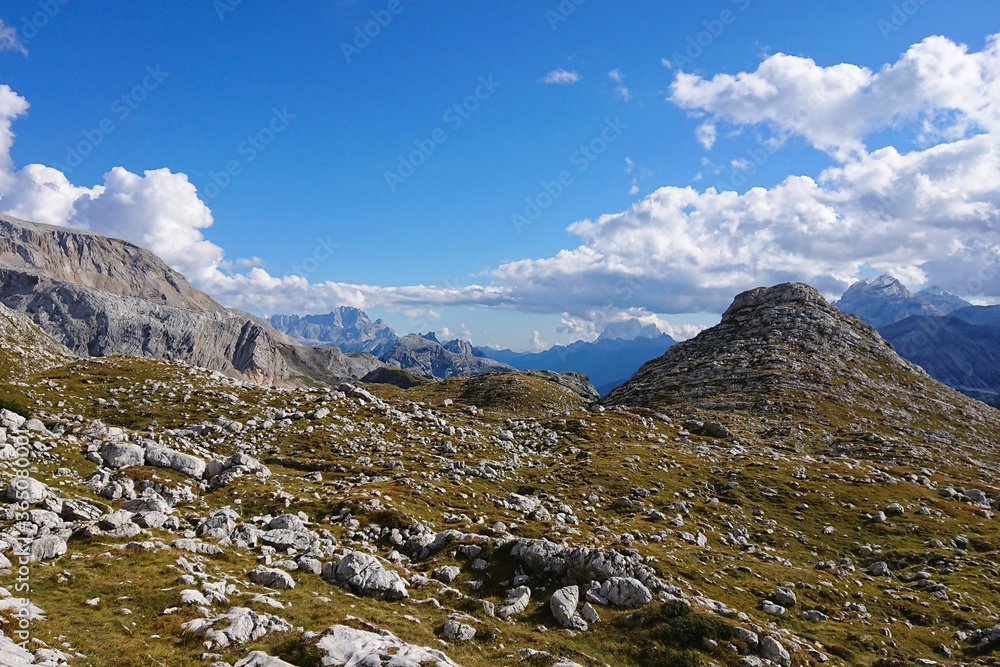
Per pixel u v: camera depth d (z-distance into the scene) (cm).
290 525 4031
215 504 4516
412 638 2519
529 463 7481
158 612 2273
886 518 5788
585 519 5516
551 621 3044
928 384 13950
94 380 9331
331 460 6625
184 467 5088
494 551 3809
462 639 2612
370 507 4706
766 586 3994
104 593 2355
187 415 8031
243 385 10156
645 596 3161
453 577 3538
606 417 10331
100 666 1781
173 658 1941
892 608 3822
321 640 2206
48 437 4684
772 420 11150
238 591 2656
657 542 4750
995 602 3916
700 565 4206
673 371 15662
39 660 1683
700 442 9356
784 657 2778
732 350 15750
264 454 6756
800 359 14200
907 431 10856
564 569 3509
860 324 16975
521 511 5400
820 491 6550
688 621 2895
